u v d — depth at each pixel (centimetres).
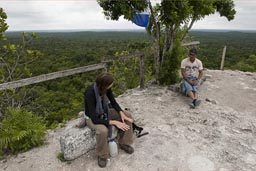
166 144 297
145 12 480
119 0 440
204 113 400
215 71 736
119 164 259
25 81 322
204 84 586
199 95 505
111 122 257
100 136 246
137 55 529
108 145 268
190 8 483
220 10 708
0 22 479
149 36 568
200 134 325
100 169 252
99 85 246
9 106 410
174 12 469
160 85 581
